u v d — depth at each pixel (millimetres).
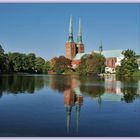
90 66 189750
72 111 33125
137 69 161625
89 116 30094
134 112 32625
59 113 31688
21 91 55656
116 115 30641
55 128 24547
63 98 45250
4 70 191125
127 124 26234
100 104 38938
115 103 39812
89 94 51562
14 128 24391
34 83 82438
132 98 45875
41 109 34250
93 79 118312
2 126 25031
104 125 25812
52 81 96875
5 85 70625
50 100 42531
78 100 42906
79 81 98438
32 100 42312
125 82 92062
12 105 37312
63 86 71438
